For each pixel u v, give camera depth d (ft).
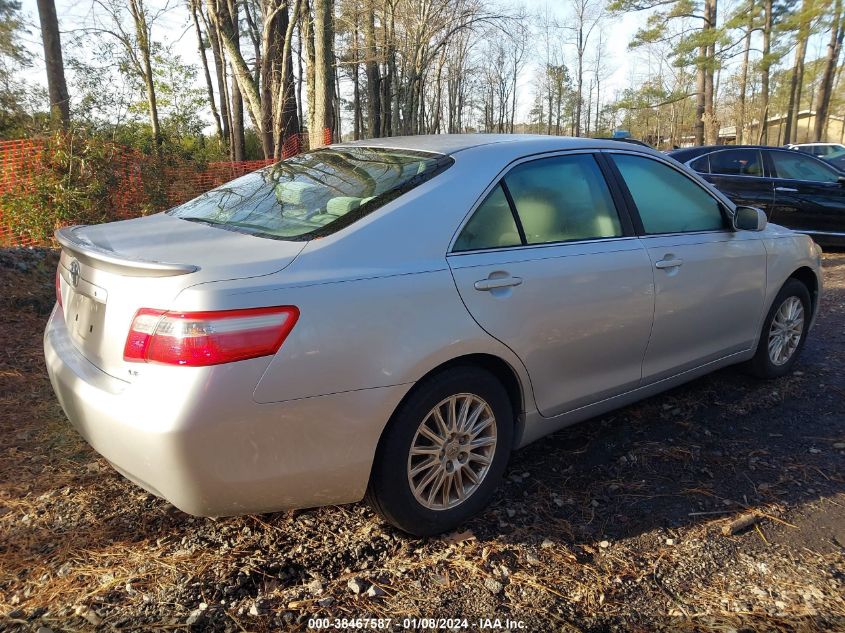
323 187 9.52
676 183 12.07
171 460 6.68
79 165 28.60
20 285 18.80
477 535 8.87
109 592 7.54
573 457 11.09
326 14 37.14
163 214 10.59
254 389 6.83
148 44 65.31
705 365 12.48
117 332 7.27
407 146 10.40
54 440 10.97
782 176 31.07
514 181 9.61
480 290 8.55
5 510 9.01
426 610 7.47
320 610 7.39
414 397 8.05
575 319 9.66
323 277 7.41
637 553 8.63
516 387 9.36
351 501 7.98
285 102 47.42
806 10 88.58
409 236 8.28
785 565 8.45
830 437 11.85
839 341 17.03
